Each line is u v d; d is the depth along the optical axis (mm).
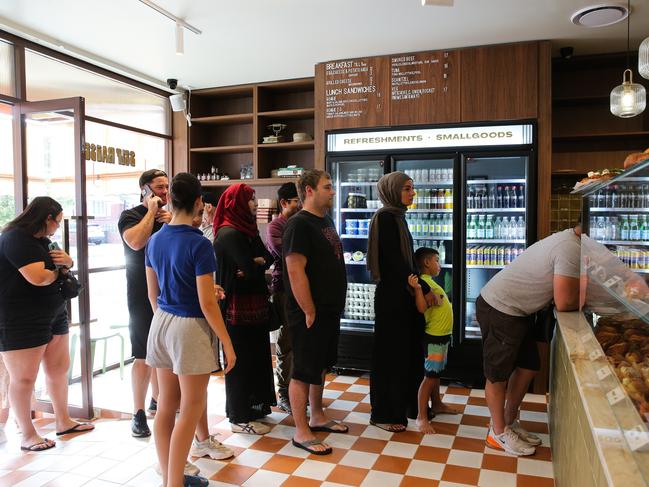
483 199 4289
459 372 4117
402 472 2643
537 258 2748
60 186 3455
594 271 2156
